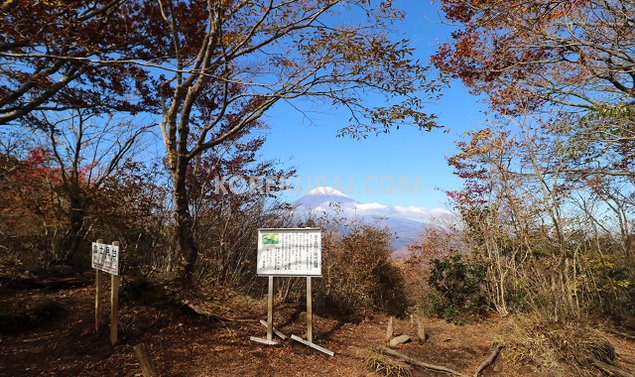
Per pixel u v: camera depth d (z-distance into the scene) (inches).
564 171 253.0
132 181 235.6
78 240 276.1
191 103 222.5
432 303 319.6
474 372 181.8
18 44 169.9
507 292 284.8
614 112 220.4
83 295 230.2
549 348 189.0
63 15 183.9
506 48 277.3
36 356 160.4
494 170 273.9
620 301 292.4
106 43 248.1
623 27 231.5
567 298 220.5
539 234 258.5
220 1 200.2
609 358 189.5
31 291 226.7
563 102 283.0
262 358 178.5
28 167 255.8
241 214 323.9
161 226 259.4
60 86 248.2
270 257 204.1
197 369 160.9
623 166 267.3
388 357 191.5
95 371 151.0
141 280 214.2
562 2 227.0
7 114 261.3
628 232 325.1
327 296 295.1
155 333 188.2
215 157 318.3
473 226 323.9
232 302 247.1
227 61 210.8
